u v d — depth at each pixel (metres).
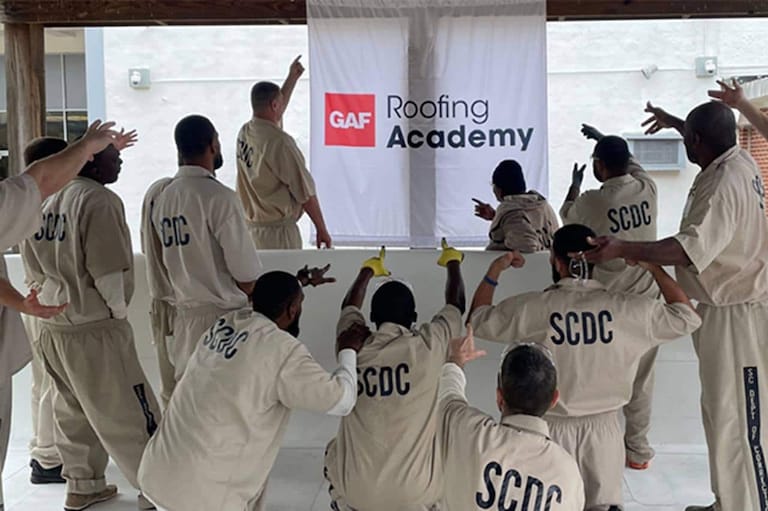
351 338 2.60
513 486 1.89
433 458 2.59
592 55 8.78
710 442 2.86
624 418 3.70
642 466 3.60
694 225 2.58
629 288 3.40
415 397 2.56
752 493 2.79
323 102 3.96
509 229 3.70
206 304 2.97
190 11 4.19
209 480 2.24
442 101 3.93
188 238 2.92
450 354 2.25
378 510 2.64
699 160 2.80
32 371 3.92
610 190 3.42
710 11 4.11
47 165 2.12
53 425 3.54
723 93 2.94
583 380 2.39
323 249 3.77
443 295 3.72
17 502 3.42
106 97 8.98
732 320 2.79
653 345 2.44
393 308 2.68
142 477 2.33
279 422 2.36
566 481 1.90
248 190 4.10
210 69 8.90
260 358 2.27
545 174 3.94
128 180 9.01
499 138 3.94
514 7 3.88
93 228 3.10
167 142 8.98
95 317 3.18
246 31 8.85
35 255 3.18
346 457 2.63
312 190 3.97
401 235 3.98
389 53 3.92
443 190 3.96
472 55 3.91
